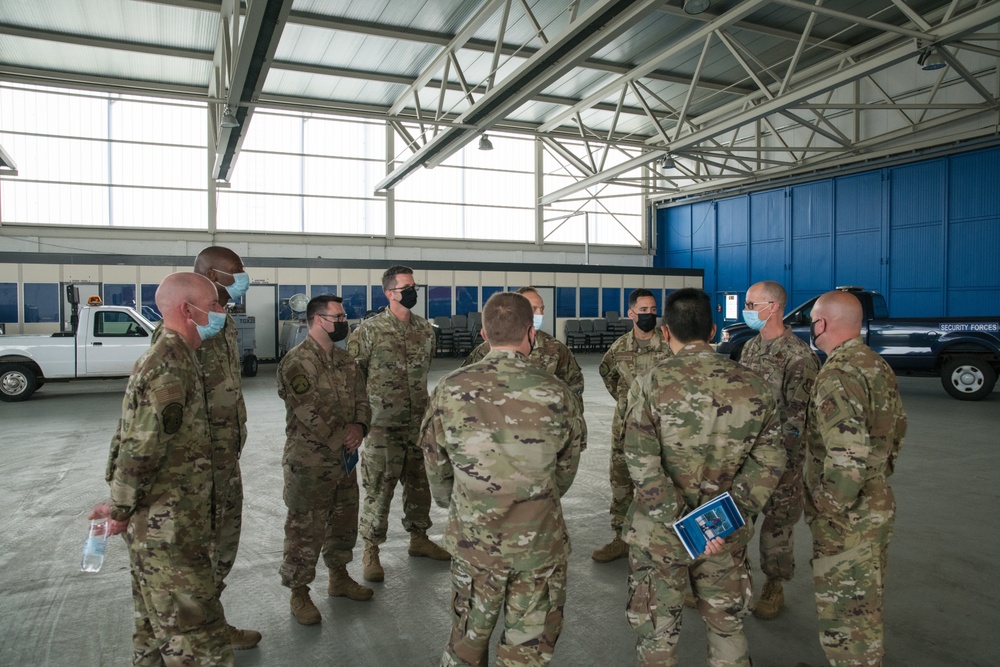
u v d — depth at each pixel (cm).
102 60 1434
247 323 1402
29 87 1739
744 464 212
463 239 2236
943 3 1256
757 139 1930
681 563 207
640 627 216
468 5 1164
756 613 313
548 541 202
